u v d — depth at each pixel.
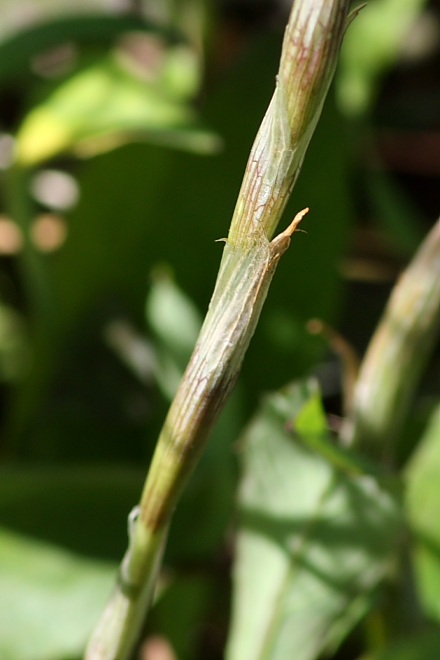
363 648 0.32
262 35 0.36
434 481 0.26
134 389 0.43
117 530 0.30
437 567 0.26
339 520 0.25
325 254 0.35
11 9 0.52
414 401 0.42
